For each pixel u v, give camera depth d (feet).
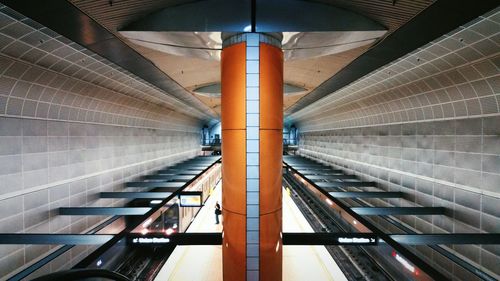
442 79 25.58
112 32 18.45
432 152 31.17
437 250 28.07
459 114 26.78
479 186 24.58
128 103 41.32
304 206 59.52
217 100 68.28
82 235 19.31
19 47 19.25
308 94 53.26
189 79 39.99
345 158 61.82
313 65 32.78
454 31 18.43
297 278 24.29
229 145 17.22
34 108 25.21
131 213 27.96
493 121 23.11
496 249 22.50
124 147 43.70
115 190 40.65
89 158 34.27
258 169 16.71
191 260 27.17
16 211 23.53
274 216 17.38
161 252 36.32
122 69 29.68
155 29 16.81
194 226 39.50
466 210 26.00
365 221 19.20
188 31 16.74
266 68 16.75
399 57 24.34
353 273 29.19
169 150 68.33
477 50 19.60
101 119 36.86
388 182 41.37
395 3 15.37
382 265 28.84
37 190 25.80
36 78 23.39
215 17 16.53
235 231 17.15
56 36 19.57
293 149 125.59
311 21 16.69
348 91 42.47
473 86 23.27
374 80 33.58
